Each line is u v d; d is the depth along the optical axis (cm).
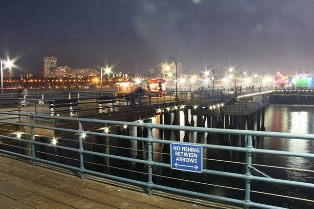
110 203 539
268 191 2038
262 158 2838
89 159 2480
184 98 4297
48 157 2177
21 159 884
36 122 1594
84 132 664
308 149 3206
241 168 2575
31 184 655
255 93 8131
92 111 2380
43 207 534
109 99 2428
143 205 526
